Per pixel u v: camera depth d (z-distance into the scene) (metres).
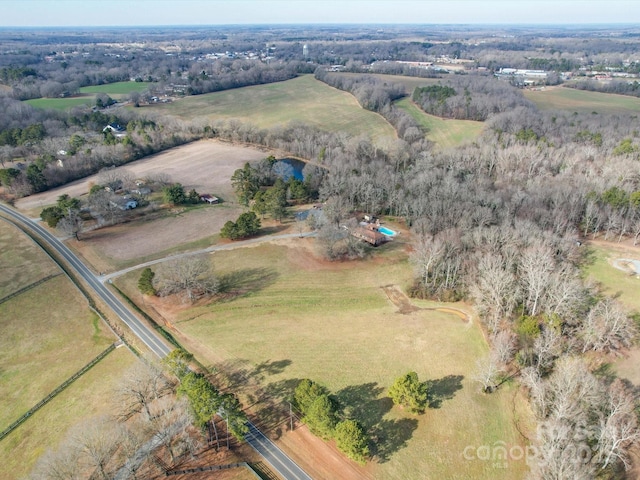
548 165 179.00
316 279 121.88
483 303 103.31
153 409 79.31
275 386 85.75
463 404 80.75
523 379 81.88
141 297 114.19
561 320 93.94
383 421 77.81
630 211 137.62
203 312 108.12
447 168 184.25
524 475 68.12
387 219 160.62
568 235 126.62
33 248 137.62
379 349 95.19
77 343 98.31
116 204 161.50
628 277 119.94
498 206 142.62
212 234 149.62
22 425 78.50
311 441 74.81
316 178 184.50
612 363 89.56
